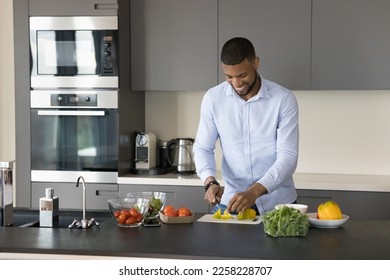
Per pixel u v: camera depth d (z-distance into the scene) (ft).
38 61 14.80
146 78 15.05
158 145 16.08
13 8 14.83
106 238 8.21
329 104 15.37
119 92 14.57
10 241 8.04
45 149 14.96
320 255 7.20
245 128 10.93
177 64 14.84
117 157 14.65
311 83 14.20
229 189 11.22
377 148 15.19
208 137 11.28
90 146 14.76
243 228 8.90
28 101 14.90
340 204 13.65
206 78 14.70
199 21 14.66
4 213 9.76
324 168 15.46
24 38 14.82
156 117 16.34
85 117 14.75
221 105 11.03
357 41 13.96
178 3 14.75
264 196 10.87
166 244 7.82
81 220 9.62
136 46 15.05
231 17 14.47
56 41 14.70
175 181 14.37
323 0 14.03
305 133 15.51
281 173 10.11
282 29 14.25
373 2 13.84
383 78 13.89
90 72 14.61
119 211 9.04
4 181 9.77
